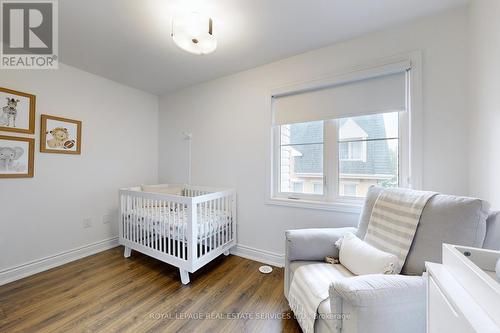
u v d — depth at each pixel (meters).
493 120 1.22
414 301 0.99
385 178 1.90
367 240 1.49
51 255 2.31
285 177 2.40
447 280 0.76
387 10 1.59
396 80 1.78
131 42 1.98
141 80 2.84
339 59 1.99
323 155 2.18
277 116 2.36
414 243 1.25
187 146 3.06
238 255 2.59
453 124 1.58
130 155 3.06
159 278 2.09
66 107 2.42
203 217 2.19
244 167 2.56
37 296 1.79
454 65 1.58
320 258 1.59
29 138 2.15
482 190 1.35
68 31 1.82
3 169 1.99
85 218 2.60
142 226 2.38
